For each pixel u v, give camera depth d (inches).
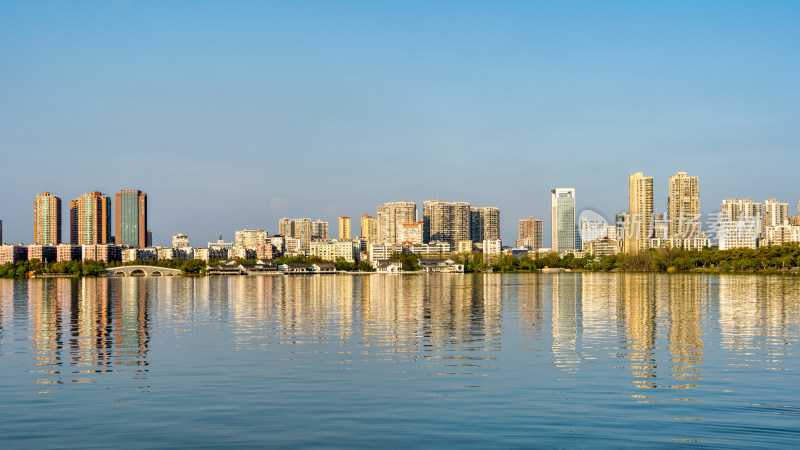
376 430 1309.1
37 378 1827.0
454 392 1626.5
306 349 2342.5
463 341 2534.5
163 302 5078.7
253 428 1328.7
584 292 5964.6
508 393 1612.9
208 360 2112.5
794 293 5516.7
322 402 1533.0
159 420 1387.8
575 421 1364.4
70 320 3538.4
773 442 1234.0
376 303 4734.3
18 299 5634.8
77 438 1269.7
